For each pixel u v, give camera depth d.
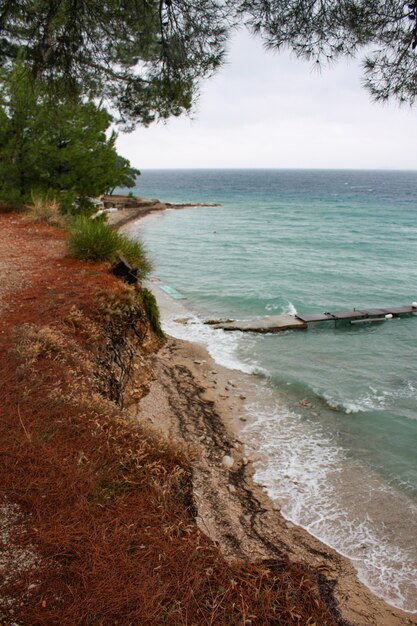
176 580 3.41
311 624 3.44
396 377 11.57
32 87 6.50
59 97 6.88
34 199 16.52
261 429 8.71
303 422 9.07
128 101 7.74
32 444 4.52
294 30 4.25
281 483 7.02
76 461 4.41
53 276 9.80
